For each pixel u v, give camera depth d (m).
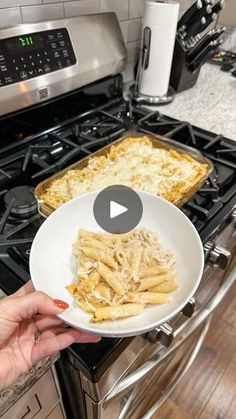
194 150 0.78
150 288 0.44
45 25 0.77
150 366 0.61
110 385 0.50
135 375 0.57
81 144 0.84
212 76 1.36
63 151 0.82
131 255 0.46
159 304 0.42
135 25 1.10
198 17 0.98
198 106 1.09
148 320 0.39
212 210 0.64
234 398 1.14
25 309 0.39
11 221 0.62
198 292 0.75
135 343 0.52
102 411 0.54
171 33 0.96
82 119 0.94
